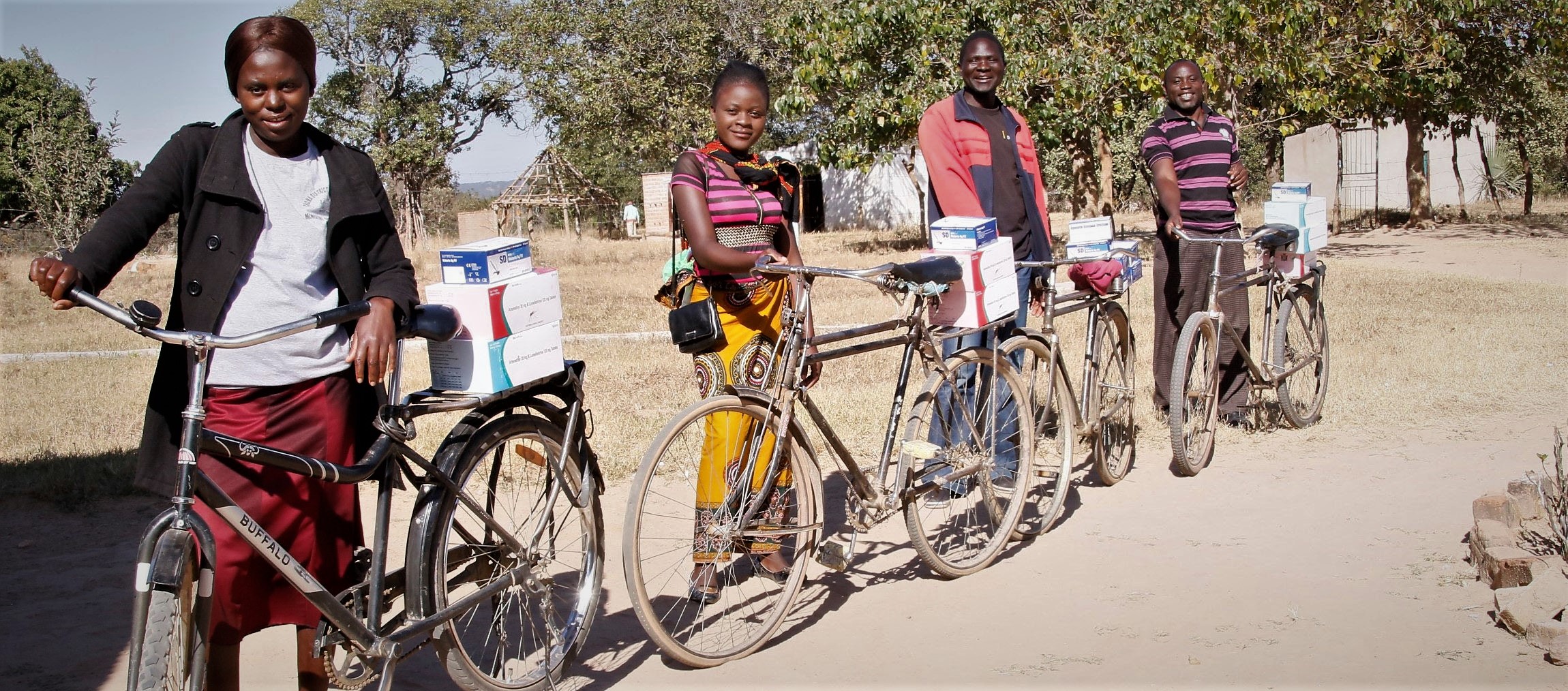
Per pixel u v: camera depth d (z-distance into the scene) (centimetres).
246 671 362
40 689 350
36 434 708
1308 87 1783
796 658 363
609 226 4025
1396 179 3159
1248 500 513
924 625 386
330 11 4097
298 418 285
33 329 1348
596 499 363
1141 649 357
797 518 389
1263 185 3578
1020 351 477
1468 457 562
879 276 373
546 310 327
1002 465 463
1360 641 356
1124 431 558
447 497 312
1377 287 1261
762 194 399
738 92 389
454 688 352
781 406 370
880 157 2120
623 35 3241
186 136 274
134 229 260
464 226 3872
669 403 752
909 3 1852
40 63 3184
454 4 4125
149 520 534
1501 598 366
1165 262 614
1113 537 469
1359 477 539
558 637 351
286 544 286
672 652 348
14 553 489
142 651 227
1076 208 2272
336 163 291
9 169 2216
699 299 395
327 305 291
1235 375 621
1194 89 597
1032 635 372
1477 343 856
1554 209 2823
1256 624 372
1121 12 1698
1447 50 1912
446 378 313
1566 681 321
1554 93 2623
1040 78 1748
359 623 288
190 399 252
